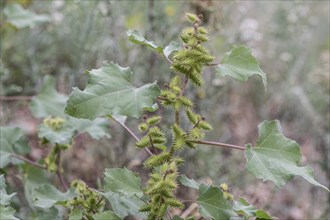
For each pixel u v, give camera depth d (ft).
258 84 15.16
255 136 13.94
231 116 14.17
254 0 16.52
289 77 15.12
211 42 10.93
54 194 6.02
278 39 16.21
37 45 14.29
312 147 12.72
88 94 4.64
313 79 15.39
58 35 14.39
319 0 16.76
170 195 4.68
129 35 5.12
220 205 4.85
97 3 11.39
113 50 11.78
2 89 11.14
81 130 7.11
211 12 10.07
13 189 7.91
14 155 7.14
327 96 14.02
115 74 4.81
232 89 14.74
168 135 9.76
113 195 5.57
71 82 11.51
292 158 4.90
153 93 4.73
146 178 9.45
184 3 11.17
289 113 14.71
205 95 11.07
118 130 10.69
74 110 4.60
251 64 4.91
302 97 14.29
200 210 4.86
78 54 11.91
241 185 10.75
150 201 5.04
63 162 10.20
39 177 7.62
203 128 5.01
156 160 4.92
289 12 16.12
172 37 11.21
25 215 7.89
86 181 10.11
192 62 4.77
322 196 11.12
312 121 13.56
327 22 16.89
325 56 15.43
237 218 5.60
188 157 9.89
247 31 13.64
